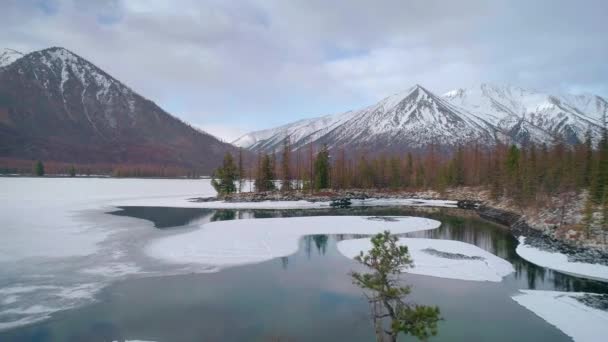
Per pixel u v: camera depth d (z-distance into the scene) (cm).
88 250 3247
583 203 4538
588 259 3009
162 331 1723
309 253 3334
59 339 1644
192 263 2906
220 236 4012
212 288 2331
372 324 1805
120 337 1666
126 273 2619
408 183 11112
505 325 1838
